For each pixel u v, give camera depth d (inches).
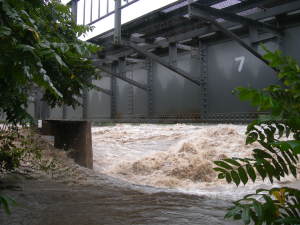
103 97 948.6
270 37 560.1
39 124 237.0
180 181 269.6
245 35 605.3
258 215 37.8
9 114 118.9
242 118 608.1
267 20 571.8
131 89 862.5
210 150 349.4
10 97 103.3
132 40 669.3
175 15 542.6
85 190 144.0
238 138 391.5
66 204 118.2
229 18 507.8
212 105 661.3
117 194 139.9
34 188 139.8
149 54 628.1
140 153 400.2
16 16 60.6
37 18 97.6
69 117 1024.2
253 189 217.8
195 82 670.5
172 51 662.5
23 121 123.6
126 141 478.6
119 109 900.0
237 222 99.0
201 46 673.6
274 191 41.5
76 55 123.4
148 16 555.8
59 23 136.5
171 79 756.0
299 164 255.6
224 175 50.6
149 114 802.2
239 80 615.8
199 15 478.6
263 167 50.7
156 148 421.7
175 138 470.6
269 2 494.6
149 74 808.3
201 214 108.1
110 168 326.0
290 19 540.1
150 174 296.0
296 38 536.7
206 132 428.1
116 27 596.7
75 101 150.6
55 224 94.5
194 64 705.6
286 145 29.0
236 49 620.7
